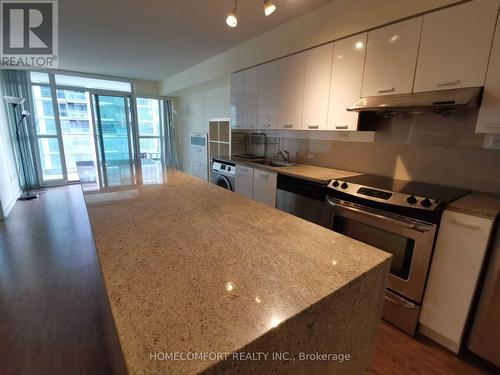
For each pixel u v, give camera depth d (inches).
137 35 118.5
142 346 19.7
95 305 75.4
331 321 28.5
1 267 95.3
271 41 111.3
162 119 252.1
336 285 28.5
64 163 214.5
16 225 134.3
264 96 118.7
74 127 227.0
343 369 33.2
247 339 20.8
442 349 62.8
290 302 25.5
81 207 162.4
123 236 40.3
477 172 70.0
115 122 231.5
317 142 114.4
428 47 65.6
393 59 72.5
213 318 22.8
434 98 63.0
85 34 117.3
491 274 54.6
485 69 57.4
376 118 89.8
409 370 57.2
